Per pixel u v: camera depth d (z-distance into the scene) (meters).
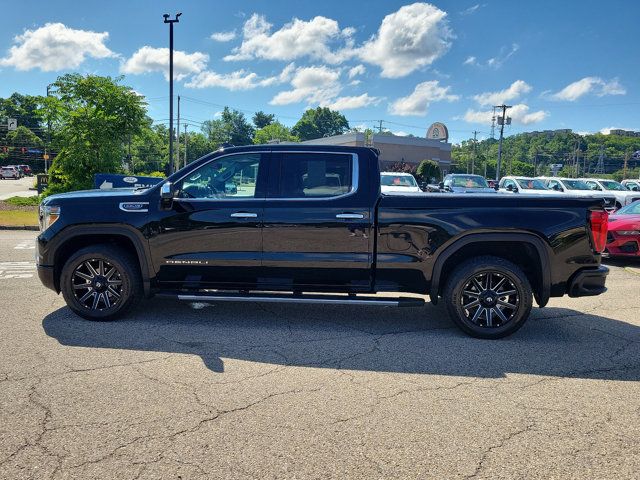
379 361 4.50
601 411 3.57
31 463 2.79
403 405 3.61
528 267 5.42
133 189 5.98
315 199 5.24
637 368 4.42
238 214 5.25
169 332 5.18
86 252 5.36
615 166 143.75
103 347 4.68
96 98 18.78
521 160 166.88
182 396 3.67
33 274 8.08
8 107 113.25
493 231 5.07
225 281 5.39
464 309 5.16
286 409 3.50
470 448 3.04
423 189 19.64
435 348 4.88
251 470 2.77
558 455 2.98
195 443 3.03
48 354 4.47
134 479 2.66
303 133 154.12
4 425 3.20
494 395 3.81
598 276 5.12
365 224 5.19
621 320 6.00
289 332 5.28
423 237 5.14
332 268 5.26
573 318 6.07
